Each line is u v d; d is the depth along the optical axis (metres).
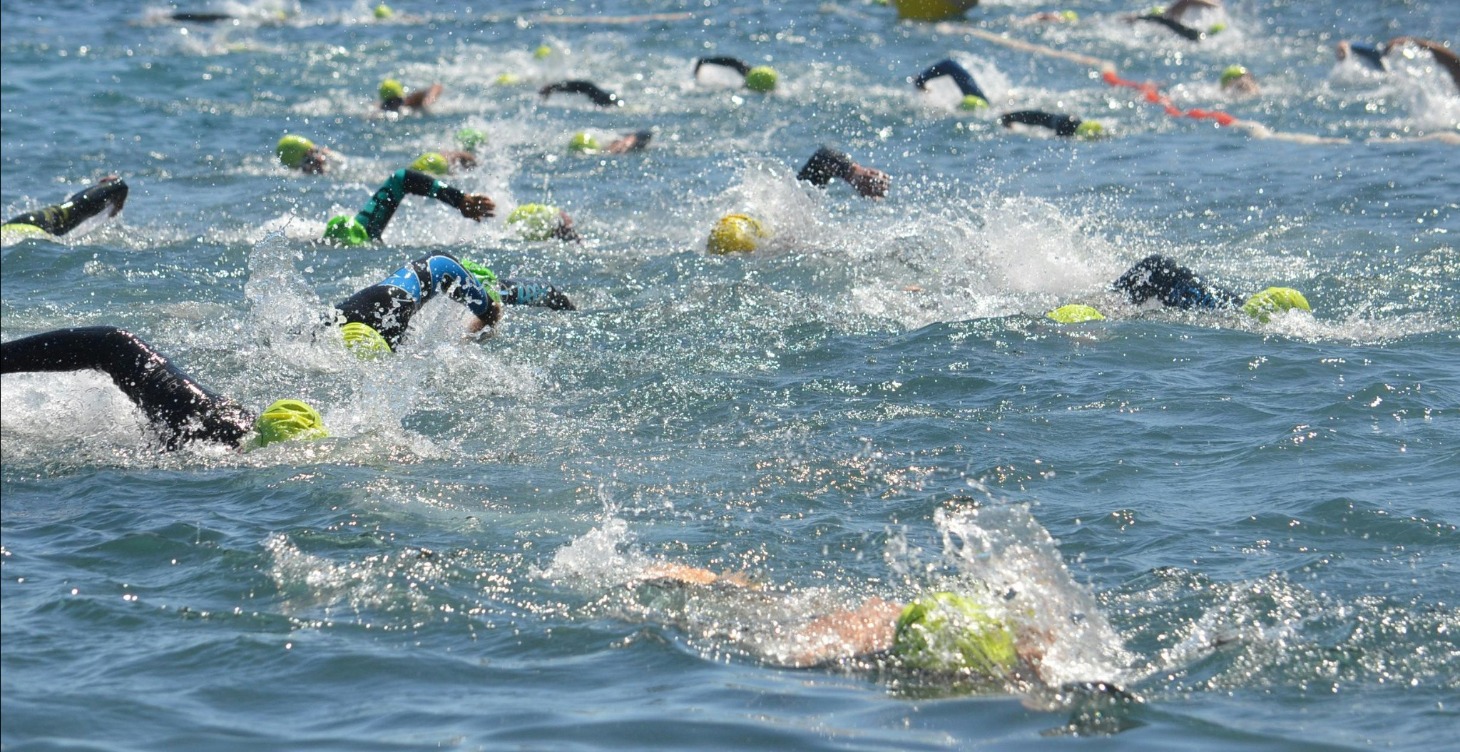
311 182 64.94
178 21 117.62
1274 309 39.22
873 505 25.78
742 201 57.50
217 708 17.92
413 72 96.75
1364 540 23.44
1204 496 25.88
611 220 56.47
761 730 17.16
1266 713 17.69
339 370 33.91
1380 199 55.25
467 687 18.58
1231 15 113.56
